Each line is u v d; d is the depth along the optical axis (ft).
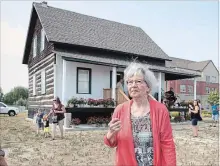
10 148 33.32
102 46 69.05
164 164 9.33
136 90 9.77
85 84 64.75
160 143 9.45
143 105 9.90
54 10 74.74
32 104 85.40
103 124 56.80
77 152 30.96
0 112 115.44
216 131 52.90
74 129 51.39
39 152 30.86
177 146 35.40
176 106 75.72
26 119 87.86
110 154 30.19
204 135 46.57
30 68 91.40
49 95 65.51
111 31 81.41
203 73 199.72
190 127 61.26
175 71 74.13
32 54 88.53
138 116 9.70
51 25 67.05
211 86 201.87
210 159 28.30
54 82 61.77
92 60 58.08
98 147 34.17
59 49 63.46
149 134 9.43
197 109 45.06
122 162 9.47
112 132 9.46
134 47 78.59
